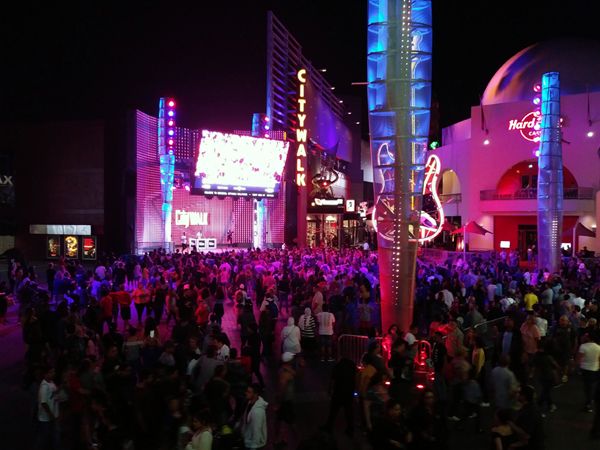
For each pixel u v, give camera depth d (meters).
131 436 7.10
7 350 15.87
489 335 14.34
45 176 39.78
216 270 22.91
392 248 14.55
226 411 7.95
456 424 10.18
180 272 20.66
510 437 7.01
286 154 39.84
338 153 65.69
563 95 46.47
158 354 10.66
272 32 46.12
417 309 17.41
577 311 14.33
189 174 39.78
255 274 22.70
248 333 11.98
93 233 38.72
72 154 39.38
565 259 34.16
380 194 14.71
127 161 37.47
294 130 49.47
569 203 45.38
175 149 40.75
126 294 16.73
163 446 7.30
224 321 20.12
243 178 37.97
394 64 14.16
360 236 68.06
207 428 6.83
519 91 50.34
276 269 22.77
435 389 9.70
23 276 22.75
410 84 14.20
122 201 39.03
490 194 48.59
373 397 8.46
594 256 39.53
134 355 11.04
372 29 14.57
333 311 16.02
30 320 12.31
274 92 46.91
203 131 35.38
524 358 11.35
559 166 28.92
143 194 37.81
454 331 11.51
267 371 13.73
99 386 8.22
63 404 8.35
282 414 8.85
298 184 48.25
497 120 48.47
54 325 12.88
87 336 11.52
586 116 45.66
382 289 14.82
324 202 51.09
